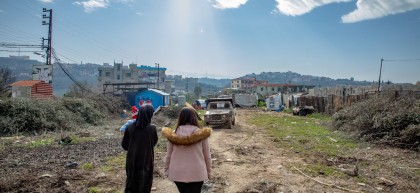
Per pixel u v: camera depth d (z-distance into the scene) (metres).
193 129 3.94
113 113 25.98
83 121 18.69
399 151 10.28
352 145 11.50
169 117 24.12
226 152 10.36
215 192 6.16
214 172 7.70
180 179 3.73
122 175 7.12
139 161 4.15
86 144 11.38
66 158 8.89
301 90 92.19
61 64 34.41
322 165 8.41
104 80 84.31
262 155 9.84
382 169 7.91
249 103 52.03
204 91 165.50
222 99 18.86
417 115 11.51
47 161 8.42
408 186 6.53
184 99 49.00
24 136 13.36
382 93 19.19
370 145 11.37
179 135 3.86
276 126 18.84
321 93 33.03
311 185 6.65
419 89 19.25
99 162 8.41
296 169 7.95
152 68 91.69
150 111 4.34
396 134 11.62
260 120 23.66
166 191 6.18
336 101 26.02
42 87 26.98
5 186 5.94
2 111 14.82
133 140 4.22
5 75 31.11
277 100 41.19
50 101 17.94
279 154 9.99
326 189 6.38
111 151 9.99
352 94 25.78
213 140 12.98
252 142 12.48
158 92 35.47
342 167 8.16
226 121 17.25
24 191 5.80
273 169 8.02
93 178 6.80
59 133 14.48
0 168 7.52
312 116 27.19
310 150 10.63
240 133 15.34
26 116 14.73
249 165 8.47
